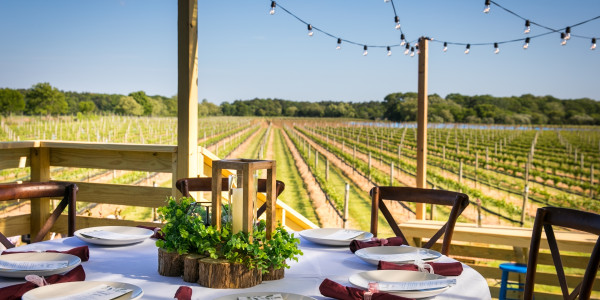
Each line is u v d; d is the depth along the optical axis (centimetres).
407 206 1368
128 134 2231
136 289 137
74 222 253
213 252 149
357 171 1842
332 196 1457
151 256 185
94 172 1438
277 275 157
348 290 136
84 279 153
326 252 197
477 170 1961
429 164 2120
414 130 3259
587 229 185
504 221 1238
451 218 237
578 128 3588
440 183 1638
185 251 154
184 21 360
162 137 2236
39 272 150
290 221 459
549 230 198
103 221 385
